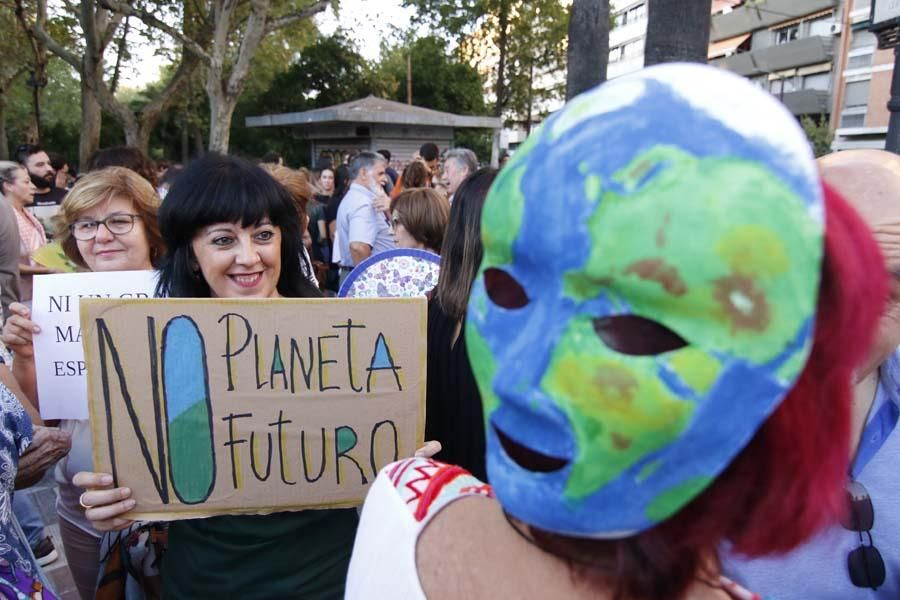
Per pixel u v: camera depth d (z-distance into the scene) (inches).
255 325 51.1
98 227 75.7
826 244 17.5
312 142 738.2
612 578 20.7
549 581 21.9
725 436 16.1
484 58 1090.1
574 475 17.5
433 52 1114.1
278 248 60.6
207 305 50.5
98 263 77.0
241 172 57.6
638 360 16.1
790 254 15.2
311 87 1144.2
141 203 77.1
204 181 56.4
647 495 17.1
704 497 19.2
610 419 16.4
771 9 1093.1
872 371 42.1
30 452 56.4
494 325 19.4
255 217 56.9
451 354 68.0
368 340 52.6
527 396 17.5
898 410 44.4
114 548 60.2
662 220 15.3
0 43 691.4
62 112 1317.7
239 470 51.8
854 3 940.6
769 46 1093.1
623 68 1596.9
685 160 15.5
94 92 516.4
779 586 43.1
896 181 38.1
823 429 18.5
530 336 17.7
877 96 909.8
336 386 52.4
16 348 71.4
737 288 15.1
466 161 201.5
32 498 129.8
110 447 50.1
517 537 23.3
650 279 15.4
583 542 21.3
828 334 17.9
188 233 57.8
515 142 1534.2
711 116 16.0
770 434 18.3
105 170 78.1
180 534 54.9
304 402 52.1
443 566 24.1
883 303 19.0
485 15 992.9
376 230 188.4
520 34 989.2
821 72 1016.2
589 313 16.6
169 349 50.3
